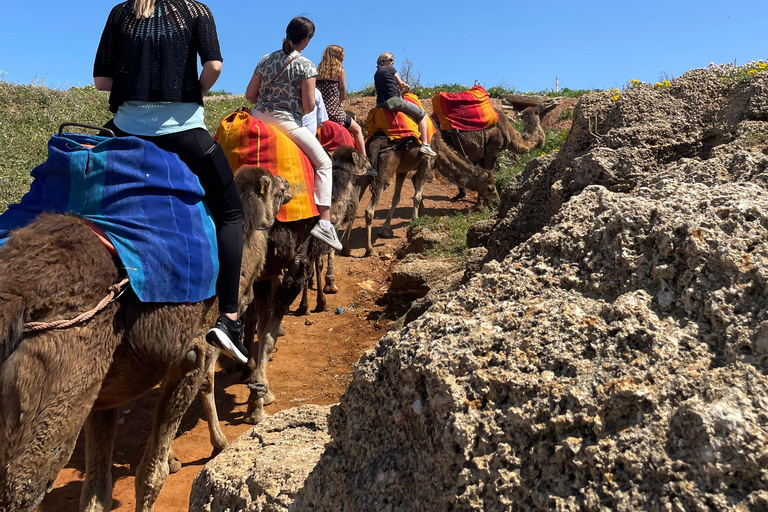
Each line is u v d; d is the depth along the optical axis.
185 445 5.18
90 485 3.42
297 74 5.50
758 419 1.69
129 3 3.39
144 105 3.35
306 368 6.62
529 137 13.96
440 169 12.17
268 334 5.66
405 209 13.15
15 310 2.45
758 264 2.08
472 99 12.35
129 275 2.87
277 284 5.78
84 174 3.03
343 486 2.35
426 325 2.38
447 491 2.03
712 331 2.06
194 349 3.48
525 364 2.11
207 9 3.45
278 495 2.68
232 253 3.57
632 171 4.35
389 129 10.58
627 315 2.13
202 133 3.48
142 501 3.60
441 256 8.87
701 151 4.68
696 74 5.22
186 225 3.22
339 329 7.73
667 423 1.83
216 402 6.02
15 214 3.19
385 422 2.35
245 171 4.29
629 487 1.77
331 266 8.89
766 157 2.95
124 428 5.37
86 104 14.02
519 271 2.61
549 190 5.54
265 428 3.63
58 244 2.69
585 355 2.12
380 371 2.40
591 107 5.36
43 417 2.53
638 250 2.41
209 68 3.43
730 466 1.63
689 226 2.28
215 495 3.02
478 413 2.06
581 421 1.91
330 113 8.45
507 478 1.94
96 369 2.73
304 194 5.41
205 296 3.30
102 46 3.43
